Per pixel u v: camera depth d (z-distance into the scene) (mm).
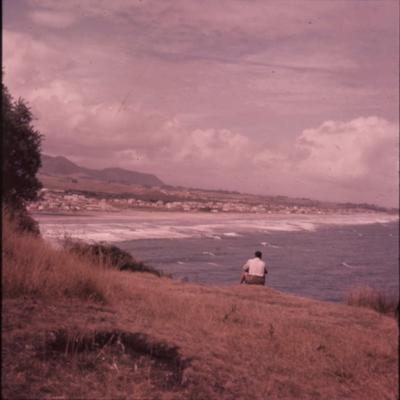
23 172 16547
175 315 7324
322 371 6168
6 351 4160
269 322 8211
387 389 5777
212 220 185375
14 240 7766
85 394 3789
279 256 87250
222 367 5168
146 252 77438
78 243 11742
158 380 4430
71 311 5746
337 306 11484
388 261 89125
